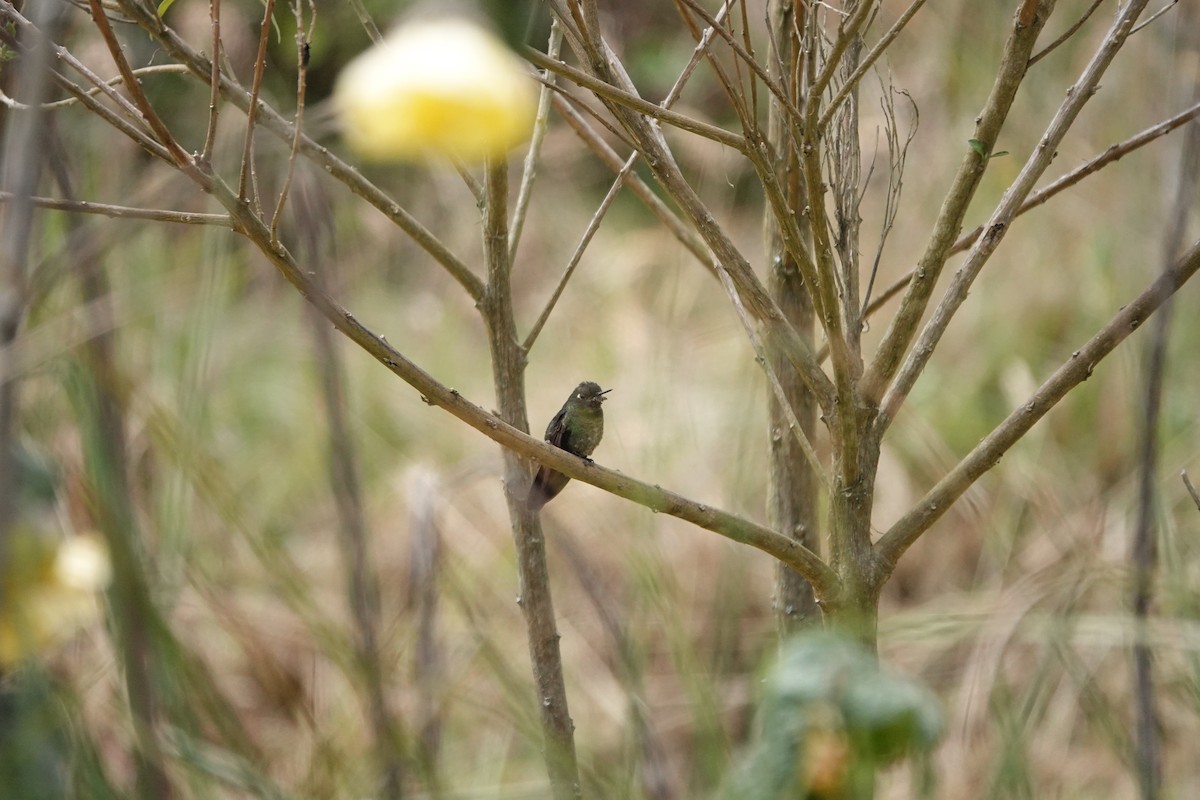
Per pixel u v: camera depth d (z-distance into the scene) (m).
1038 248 15.04
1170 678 9.12
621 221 19.83
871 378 5.28
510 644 11.23
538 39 5.04
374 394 15.41
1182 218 5.48
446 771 8.71
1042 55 4.92
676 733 8.73
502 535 13.27
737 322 16.02
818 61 5.88
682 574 11.26
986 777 7.96
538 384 16.48
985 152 5.04
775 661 3.06
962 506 13.04
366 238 17.77
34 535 3.79
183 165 4.31
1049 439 13.27
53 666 6.36
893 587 12.77
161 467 8.46
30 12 4.65
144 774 4.80
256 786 5.29
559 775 5.72
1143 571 5.86
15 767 4.47
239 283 15.20
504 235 6.05
